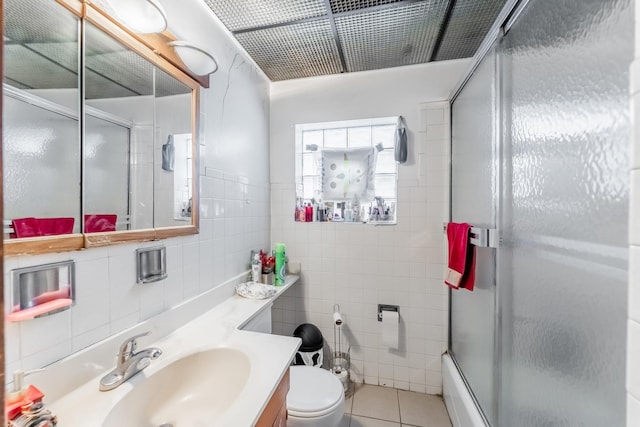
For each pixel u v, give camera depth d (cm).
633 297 41
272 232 211
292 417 111
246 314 125
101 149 82
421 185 186
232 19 142
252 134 180
